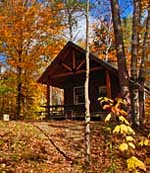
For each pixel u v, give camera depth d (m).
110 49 33.31
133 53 15.18
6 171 8.16
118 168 8.05
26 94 27.53
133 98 14.20
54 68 23.83
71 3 23.91
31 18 24.73
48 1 25.86
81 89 25.08
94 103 23.89
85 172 8.68
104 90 23.72
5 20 24.56
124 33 22.97
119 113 3.94
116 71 21.08
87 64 9.52
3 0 25.11
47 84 24.20
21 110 28.11
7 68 26.09
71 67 23.97
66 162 9.59
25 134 12.02
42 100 30.89
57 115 23.23
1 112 27.70
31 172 8.41
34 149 10.41
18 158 9.30
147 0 15.21
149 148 9.56
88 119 9.19
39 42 25.45
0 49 24.75
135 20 15.23
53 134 12.62
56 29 25.27
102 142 11.02
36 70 26.22
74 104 23.73
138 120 13.73
